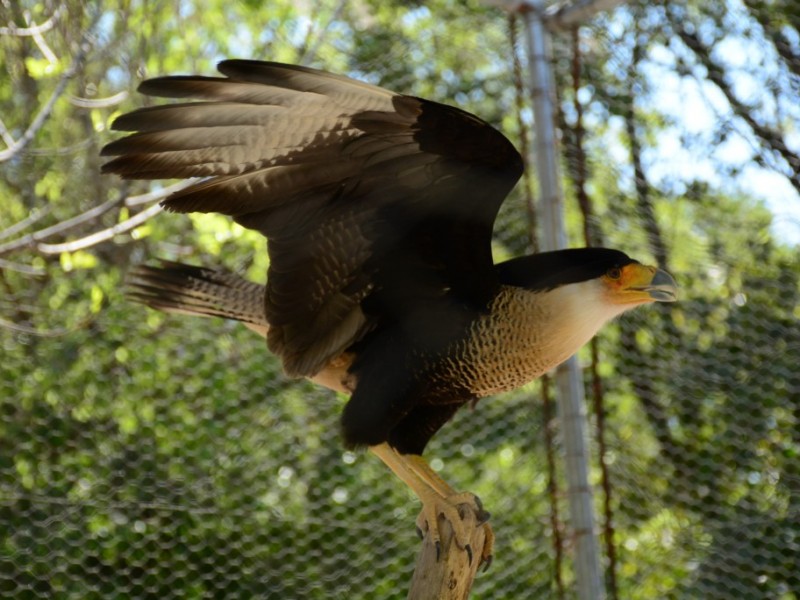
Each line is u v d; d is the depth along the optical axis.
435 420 4.13
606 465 5.66
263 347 6.61
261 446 6.45
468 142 3.55
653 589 6.11
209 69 7.45
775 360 6.21
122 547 5.91
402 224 3.82
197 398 6.45
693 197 6.47
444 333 3.97
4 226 6.86
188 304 4.49
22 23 6.94
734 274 6.36
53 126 6.95
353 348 4.12
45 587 5.85
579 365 5.28
